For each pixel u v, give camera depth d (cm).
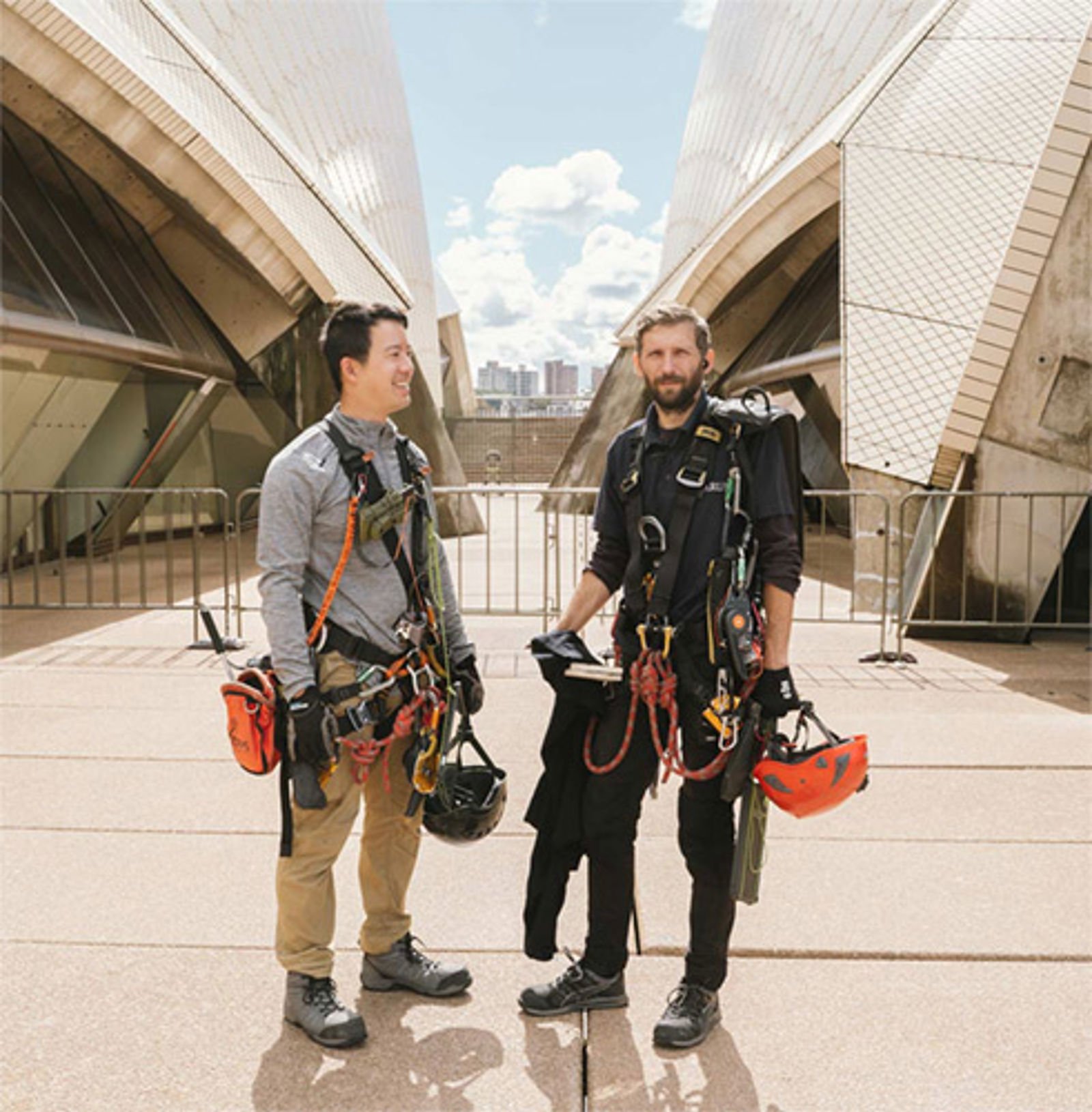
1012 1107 228
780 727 525
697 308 1689
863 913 325
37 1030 258
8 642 773
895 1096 232
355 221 1711
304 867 255
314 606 251
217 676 653
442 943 308
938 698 616
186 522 1736
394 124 2505
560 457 4556
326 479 246
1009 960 295
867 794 430
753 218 1505
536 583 1136
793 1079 239
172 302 1440
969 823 399
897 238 1037
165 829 391
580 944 308
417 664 258
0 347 943
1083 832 389
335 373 255
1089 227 783
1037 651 771
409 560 260
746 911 326
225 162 1244
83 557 1330
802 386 1584
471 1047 253
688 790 260
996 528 804
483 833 276
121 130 1184
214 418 1861
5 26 1055
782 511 244
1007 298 799
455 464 1767
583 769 266
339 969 293
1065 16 1186
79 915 321
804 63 1883
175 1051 249
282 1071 241
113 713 555
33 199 1188
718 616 237
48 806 415
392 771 274
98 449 1320
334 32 2200
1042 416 795
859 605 927
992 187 1040
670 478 247
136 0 1365
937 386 922
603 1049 252
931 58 1196
